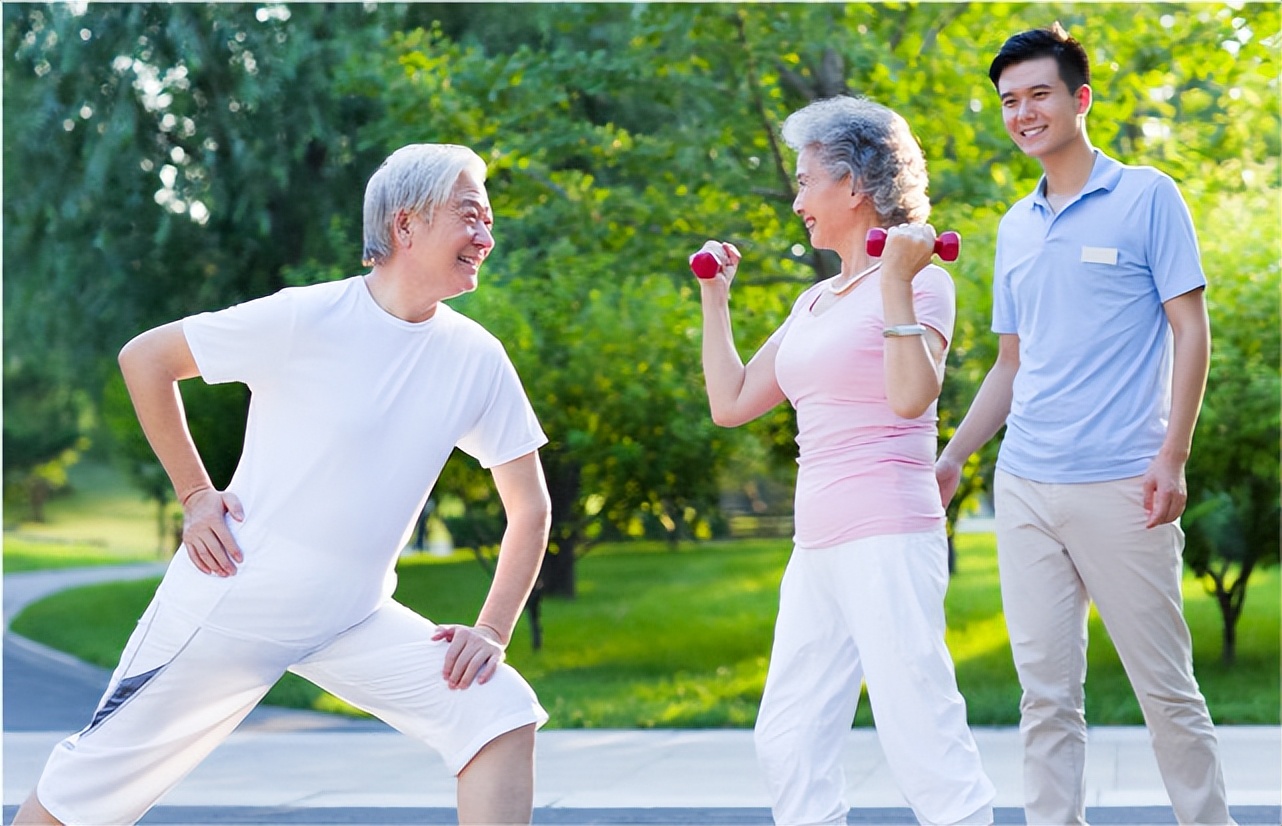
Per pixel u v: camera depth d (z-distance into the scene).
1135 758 6.01
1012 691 9.35
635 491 10.71
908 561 2.86
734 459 11.13
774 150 10.58
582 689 10.18
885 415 2.89
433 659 2.91
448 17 14.34
